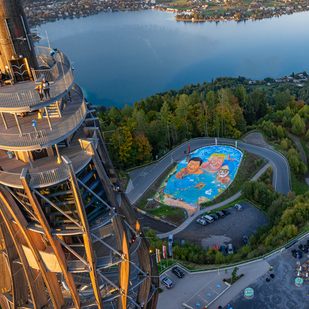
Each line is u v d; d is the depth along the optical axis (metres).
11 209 25.03
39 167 25.53
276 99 137.62
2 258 36.88
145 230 64.19
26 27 26.94
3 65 27.23
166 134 104.19
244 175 85.00
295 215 59.84
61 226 26.12
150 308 39.50
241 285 47.38
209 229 67.25
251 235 60.84
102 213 29.00
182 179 83.81
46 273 28.38
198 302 45.72
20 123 27.25
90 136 29.80
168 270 52.81
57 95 25.06
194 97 119.94
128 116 113.25
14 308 33.31
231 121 106.62
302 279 46.03
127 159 90.19
